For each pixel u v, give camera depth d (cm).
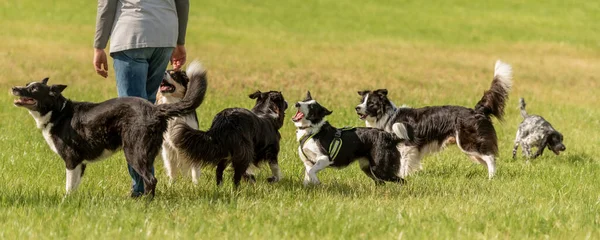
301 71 3097
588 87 3080
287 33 4431
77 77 2764
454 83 2992
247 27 4559
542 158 1512
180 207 890
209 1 5388
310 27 4691
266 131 1116
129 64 952
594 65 3731
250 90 2567
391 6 5569
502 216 875
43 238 743
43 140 1480
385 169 1111
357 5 5559
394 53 3856
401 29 4734
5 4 4641
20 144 1429
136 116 888
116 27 954
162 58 981
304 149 1132
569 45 4319
